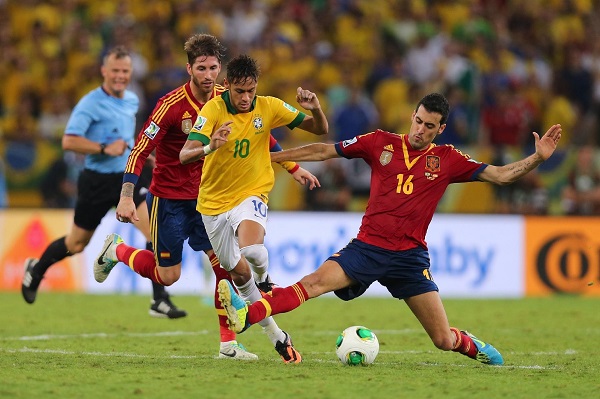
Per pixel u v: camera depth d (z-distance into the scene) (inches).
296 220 1984.5
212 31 2573.8
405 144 978.7
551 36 2903.5
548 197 2180.1
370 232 964.6
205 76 1029.2
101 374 902.4
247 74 936.9
